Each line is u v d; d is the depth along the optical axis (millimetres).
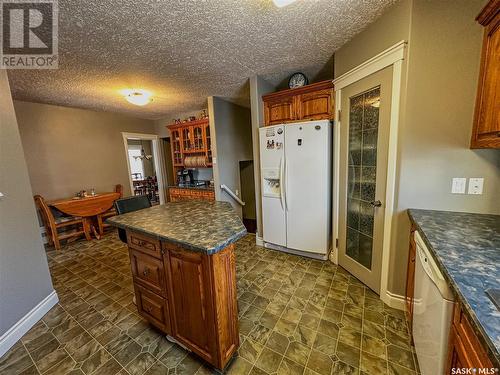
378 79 1782
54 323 1819
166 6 1465
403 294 1802
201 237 1265
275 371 1338
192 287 1292
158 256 1431
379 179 1871
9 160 1737
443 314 865
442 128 1516
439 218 1433
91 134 4355
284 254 2973
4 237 1646
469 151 1477
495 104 1181
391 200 1751
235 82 3086
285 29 1818
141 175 8906
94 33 1736
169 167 6051
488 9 1179
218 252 1215
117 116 4809
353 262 2316
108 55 2105
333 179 2527
